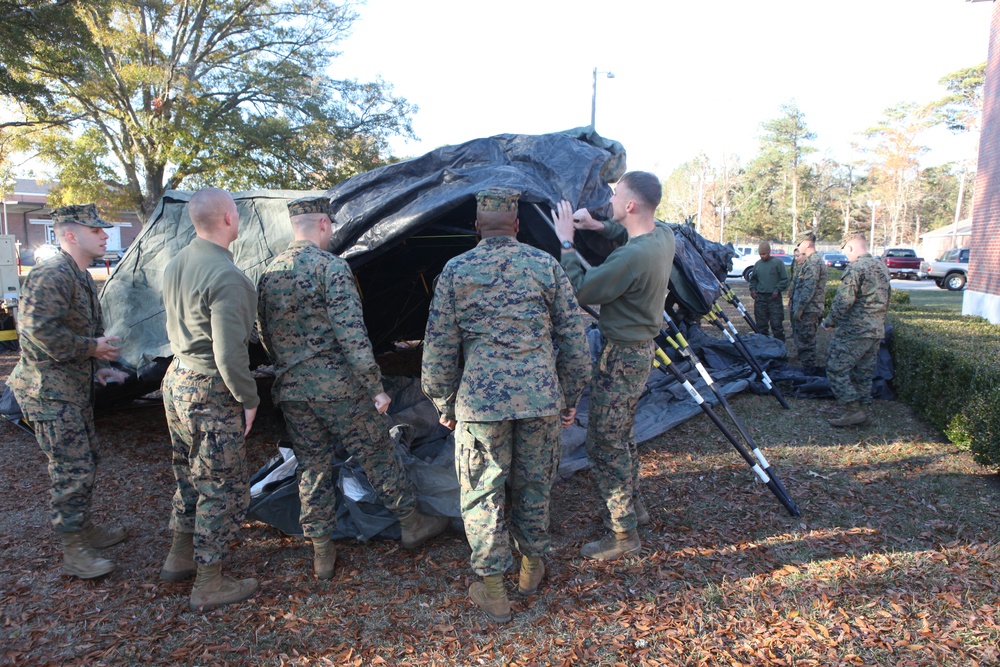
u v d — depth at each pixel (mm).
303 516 3242
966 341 6133
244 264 4746
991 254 11461
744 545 3600
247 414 2982
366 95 23906
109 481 4617
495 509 2908
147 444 5449
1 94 14938
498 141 4641
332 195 4422
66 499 3230
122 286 5227
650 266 3191
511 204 2898
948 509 4008
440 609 3041
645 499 4227
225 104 23453
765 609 3010
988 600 3049
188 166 22125
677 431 5641
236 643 2812
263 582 3270
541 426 2869
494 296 2803
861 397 5840
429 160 4492
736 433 5590
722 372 7344
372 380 3053
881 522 3855
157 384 5438
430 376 2904
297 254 3086
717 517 3953
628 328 3285
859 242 5555
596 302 3225
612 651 2744
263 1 23375
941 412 5445
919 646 2738
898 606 3006
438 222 4422
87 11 16609
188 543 3289
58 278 3070
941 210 76875
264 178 22891
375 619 2973
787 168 71375
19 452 5223
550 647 2775
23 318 3021
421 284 6941
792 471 4688
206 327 2854
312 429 3164
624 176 3346
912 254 33312
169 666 2674
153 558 3533
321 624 2938
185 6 22922
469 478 2900
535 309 2828
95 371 3566
